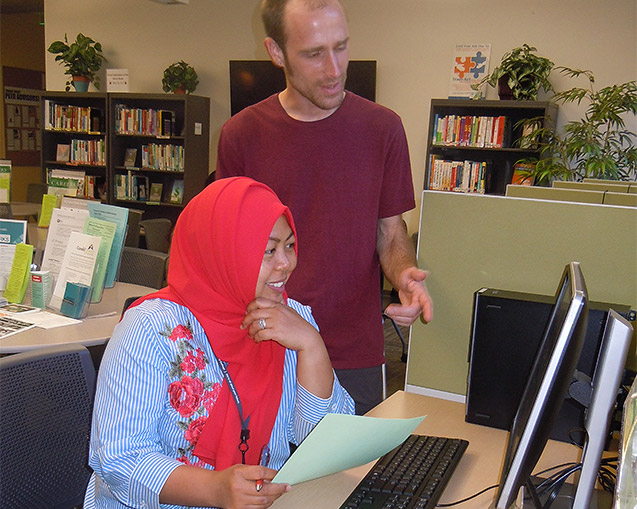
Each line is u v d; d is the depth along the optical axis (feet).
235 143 6.32
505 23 19.45
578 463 4.12
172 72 23.18
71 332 7.29
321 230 5.99
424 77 20.76
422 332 6.17
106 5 25.71
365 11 21.26
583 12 18.49
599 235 5.41
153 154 24.02
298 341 4.07
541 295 5.23
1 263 8.61
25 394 4.73
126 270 10.45
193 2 23.97
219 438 3.92
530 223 5.64
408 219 21.68
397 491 3.81
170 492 3.44
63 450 4.95
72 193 12.21
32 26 35.50
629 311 4.72
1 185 12.83
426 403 5.72
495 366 5.08
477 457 4.58
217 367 4.01
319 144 5.97
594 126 17.22
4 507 4.66
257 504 3.27
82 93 24.64
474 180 19.53
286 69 5.74
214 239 3.88
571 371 3.19
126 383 3.71
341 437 3.28
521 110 19.26
